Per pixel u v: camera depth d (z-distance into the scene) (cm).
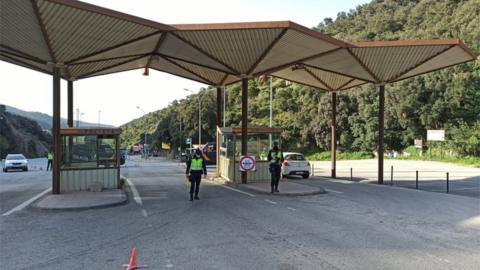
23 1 1313
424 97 5597
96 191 1788
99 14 1447
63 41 1659
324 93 6962
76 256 778
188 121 8112
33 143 11069
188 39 1819
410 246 852
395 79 2462
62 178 1792
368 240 907
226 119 8144
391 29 8962
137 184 2277
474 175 3133
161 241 898
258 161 2284
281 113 8075
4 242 898
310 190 1848
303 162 2778
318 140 7012
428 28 6769
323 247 841
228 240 905
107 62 2383
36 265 720
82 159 1839
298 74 2717
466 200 1620
